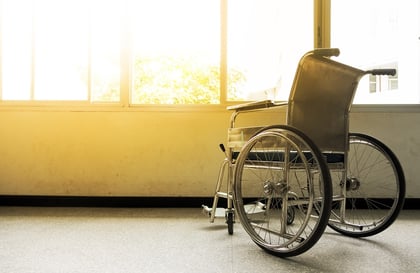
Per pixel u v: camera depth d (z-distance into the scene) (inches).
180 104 96.3
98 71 99.0
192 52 99.6
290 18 98.9
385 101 96.7
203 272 45.3
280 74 98.7
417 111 93.1
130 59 97.7
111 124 96.0
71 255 52.2
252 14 98.7
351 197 90.1
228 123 95.5
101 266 47.5
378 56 97.7
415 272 45.1
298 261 49.5
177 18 99.9
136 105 96.6
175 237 62.6
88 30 98.2
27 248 55.8
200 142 95.5
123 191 95.1
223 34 97.3
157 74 99.9
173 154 95.5
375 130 93.9
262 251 54.2
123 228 69.6
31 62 98.7
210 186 94.8
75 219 78.3
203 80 99.1
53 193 95.3
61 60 99.1
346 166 58.6
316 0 97.2
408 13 96.3
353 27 98.1
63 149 95.7
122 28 97.7
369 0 98.0
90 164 95.5
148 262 49.1
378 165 92.3
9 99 97.7
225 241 59.9
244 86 98.6
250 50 98.7
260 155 55.9
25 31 99.1
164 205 94.4
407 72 96.3
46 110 96.0
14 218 79.1
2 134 96.1
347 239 61.3
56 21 99.1
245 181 92.8
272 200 70.7
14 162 95.7
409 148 93.4
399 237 62.5
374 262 49.0
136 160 95.4
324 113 56.0
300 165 53.0
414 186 92.7
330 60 53.3
